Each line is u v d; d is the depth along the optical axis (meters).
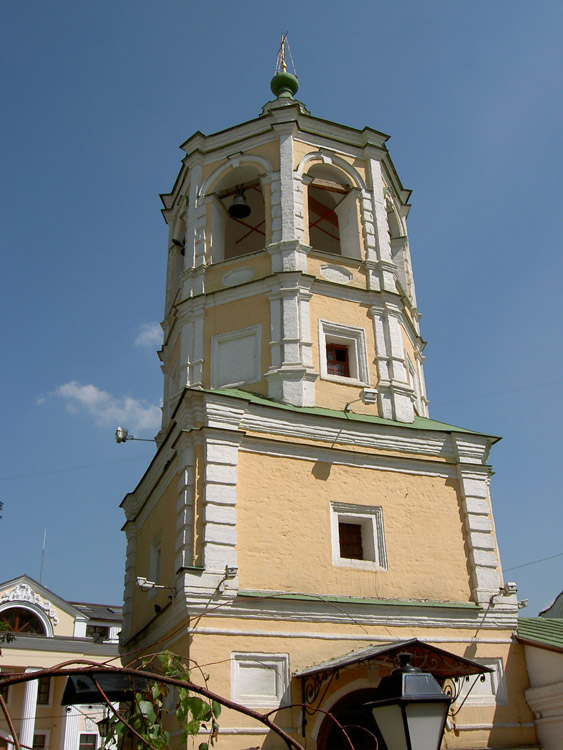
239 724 13.96
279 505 16.39
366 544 17.30
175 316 21.33
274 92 26.67
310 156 22.08
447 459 18.75
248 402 16.88
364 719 15.28
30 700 34.72
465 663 14.35
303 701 14.60
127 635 21.30
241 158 22.31
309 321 19.56
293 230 20.52
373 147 22.94
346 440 17.75
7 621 38.06
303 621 15.34
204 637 14.37
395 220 24.55
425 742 6.20
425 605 16.56
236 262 20.80
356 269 21.00
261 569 15.56
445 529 17.92
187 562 15.18
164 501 18.41
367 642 15.68
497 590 17.55
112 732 7.45
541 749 16.12
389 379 19.78
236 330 19.84
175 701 14.41
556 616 31.86
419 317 24.12
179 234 24.17
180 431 16.55
